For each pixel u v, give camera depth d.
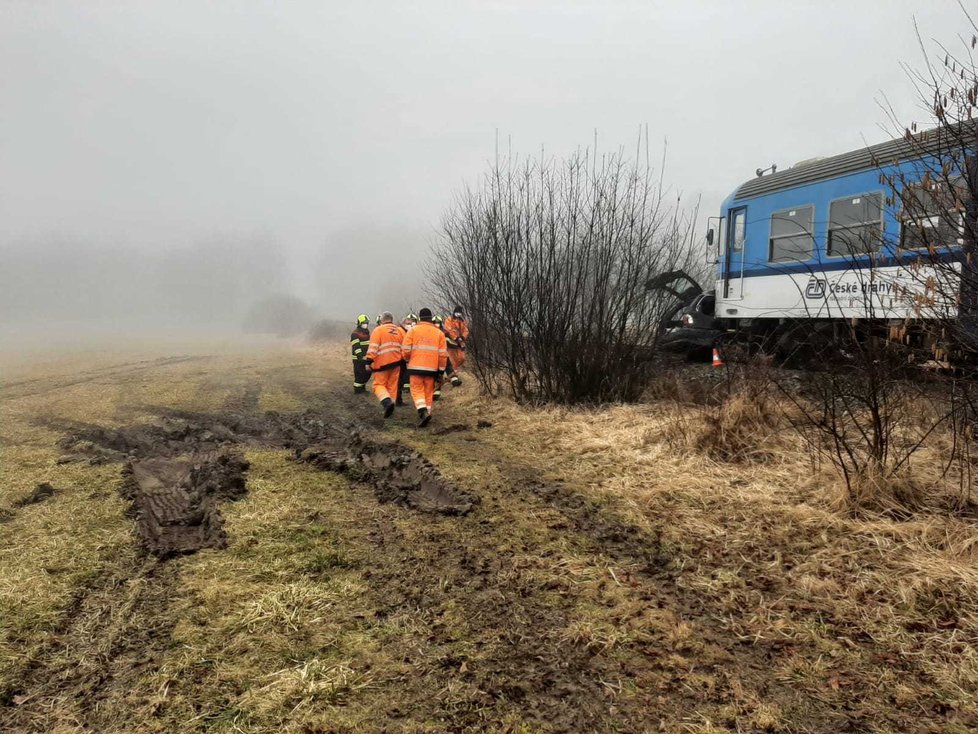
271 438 7.78
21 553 3.97
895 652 2.74
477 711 2.43
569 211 9.10
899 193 4.02
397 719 2.38
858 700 2.46
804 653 2.77
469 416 8.88
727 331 11.78
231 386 12.77
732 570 3.60
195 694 2.54
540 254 9.27
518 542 4.09
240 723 2.36
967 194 3.71
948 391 4.51
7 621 3.12
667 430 6.44
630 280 8.99
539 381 9.47
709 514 4.43
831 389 5.12
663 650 2.83
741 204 11.27
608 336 9.02
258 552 3.96
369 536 4.23
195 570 3.70
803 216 9.86
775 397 6.36
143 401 10.76
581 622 3.07
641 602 3.27
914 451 4.73
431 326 8.36
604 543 4.06
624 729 2.32
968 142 3.61
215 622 3.10
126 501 5.01
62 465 6.23
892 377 4.59
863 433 4.54
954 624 2.89
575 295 8.99
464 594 3.38
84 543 4.13
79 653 2.86
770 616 3.08
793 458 5.28
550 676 2.65
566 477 5.61
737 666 2.70
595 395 8.97
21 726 2.37
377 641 2.92
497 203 9.75
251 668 2.71
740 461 5.50
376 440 7.33
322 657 2.79
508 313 9.67
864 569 3.46
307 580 3.56
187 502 5.06
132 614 3.19
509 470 5.89
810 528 4.01
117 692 2.56
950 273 3.76
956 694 2.46
